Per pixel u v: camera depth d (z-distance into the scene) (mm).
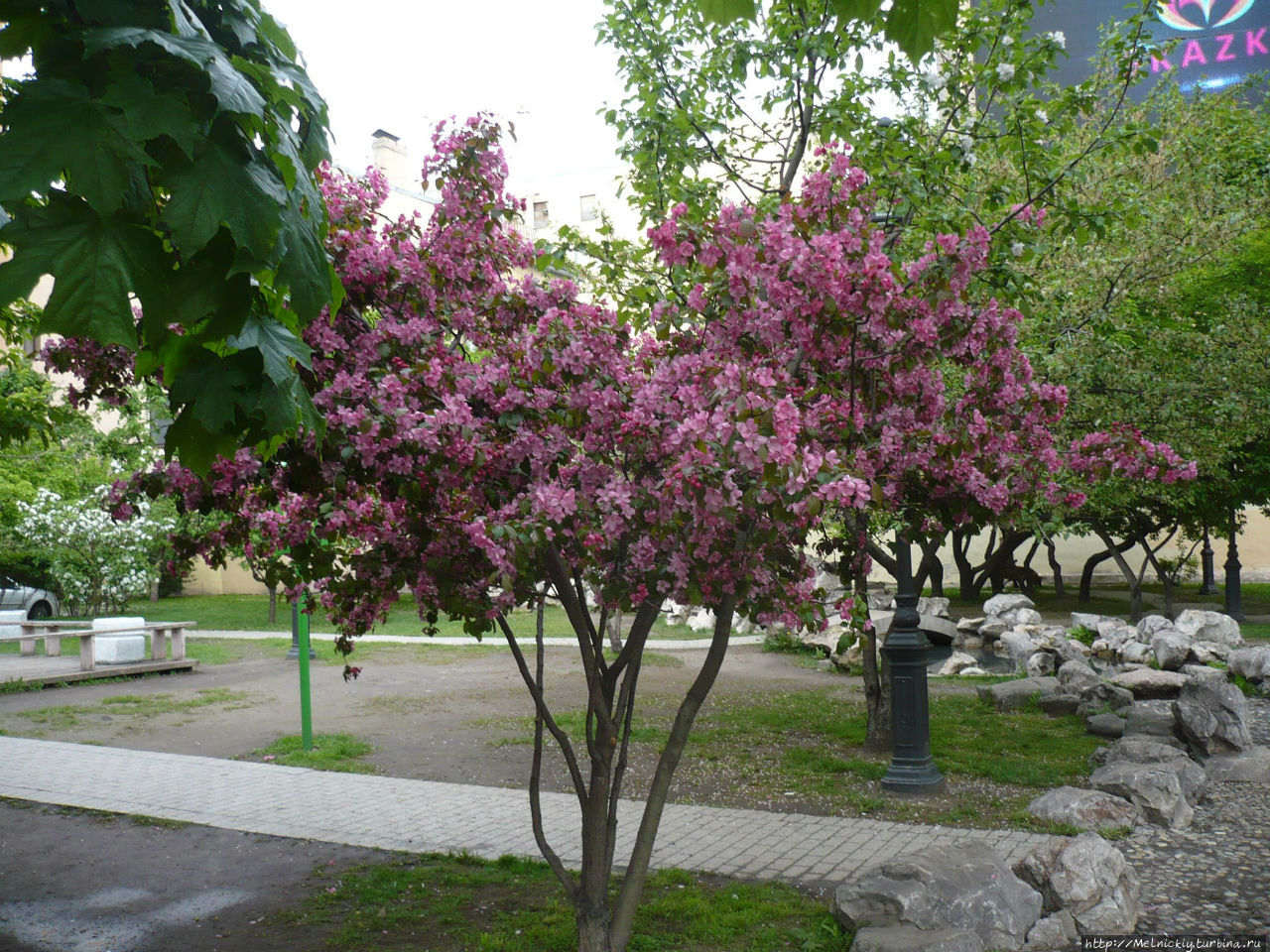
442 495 4270
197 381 2328
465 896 5977
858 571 5086
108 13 2162
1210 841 6625
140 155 1943
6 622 22188
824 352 4445
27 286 1901
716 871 6344
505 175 4910
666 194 9727
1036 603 27984
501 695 14078
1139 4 8367
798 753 9797
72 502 23812
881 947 4578
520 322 4938
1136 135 8336
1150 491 11898
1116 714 10734
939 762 9188
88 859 6859
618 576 4508
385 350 4285
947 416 4805
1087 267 10766
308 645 10516
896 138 8305
